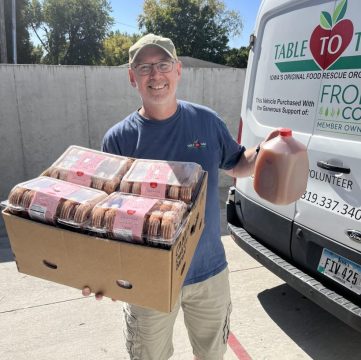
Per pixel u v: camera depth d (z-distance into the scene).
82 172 1.58
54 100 5.89
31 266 1.51
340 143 2.33
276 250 2.91
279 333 2.86
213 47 39.00
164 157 1.77
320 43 2.45
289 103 2.74
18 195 1.44
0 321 3.00
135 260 1.32
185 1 38.00
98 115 6.11
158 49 1.63
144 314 1.75
